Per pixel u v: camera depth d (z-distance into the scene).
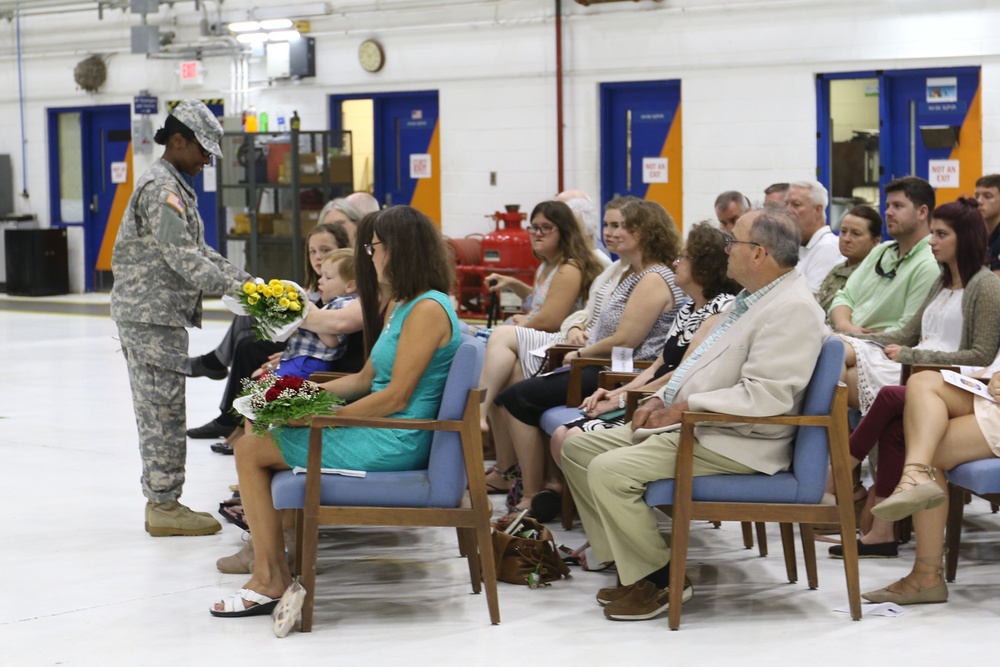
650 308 4.89
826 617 3.69
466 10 11.72
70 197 15.22
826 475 3.69
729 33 10.40
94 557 4.39
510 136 11.66
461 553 4.38
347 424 3.57
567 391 4.87
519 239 10.86
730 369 3.71
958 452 3.77
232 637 3.53
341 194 12.24
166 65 13.88
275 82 13.00
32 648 3.44
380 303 4.02
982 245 4.50
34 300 14.59
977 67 9.43
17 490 5.44
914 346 4.87
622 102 11.16
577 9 11.12
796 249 3.71
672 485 3.66
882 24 9.72
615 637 3.52
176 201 4.49
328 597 3.93
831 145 10.19
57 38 14.73
